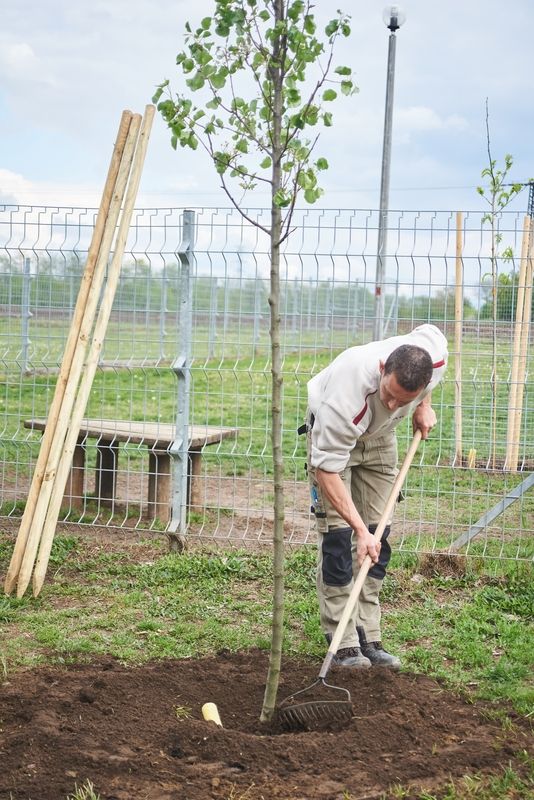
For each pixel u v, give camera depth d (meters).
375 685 4.51
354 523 4.41
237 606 5.89
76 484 8.31
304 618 5.68
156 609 5.82
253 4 3.67
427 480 9.61
